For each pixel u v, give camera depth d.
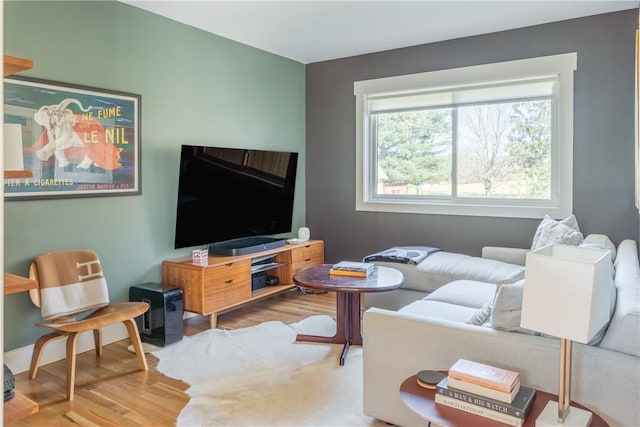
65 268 2.89
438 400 1.60
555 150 4.01
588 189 3.80
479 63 4.23
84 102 3.13
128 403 2.43
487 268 3.49
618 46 3.64
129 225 3.47
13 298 2.84
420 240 4.65
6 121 2.74
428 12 3.65
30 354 2.90
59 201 3.03
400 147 4.82
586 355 1.59
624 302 1.69
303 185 5.34
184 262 3.64
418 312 2.56
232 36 4.21
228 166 4.04
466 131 4.43
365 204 4.96
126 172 3.43
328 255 5.25
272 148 4.84
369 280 3.05
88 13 3.16
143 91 3.54
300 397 2.48
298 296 4.67
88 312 3.04
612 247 3.04
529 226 4.07
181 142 3.85
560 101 3.88
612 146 3.70
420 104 4.64
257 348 3.20
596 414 1.52
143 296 3.33
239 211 4.22
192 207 3.75
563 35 3.84
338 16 3.72
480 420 1.49
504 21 3.87
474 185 4.43
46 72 2.93
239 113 4.42
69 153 3.06
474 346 1.81
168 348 3.21
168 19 3.71
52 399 2.48
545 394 1.62
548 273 1.38
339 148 5.11
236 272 3.81
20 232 2.83
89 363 2.97
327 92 5.14
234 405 2.40
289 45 4.52
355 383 2.64
